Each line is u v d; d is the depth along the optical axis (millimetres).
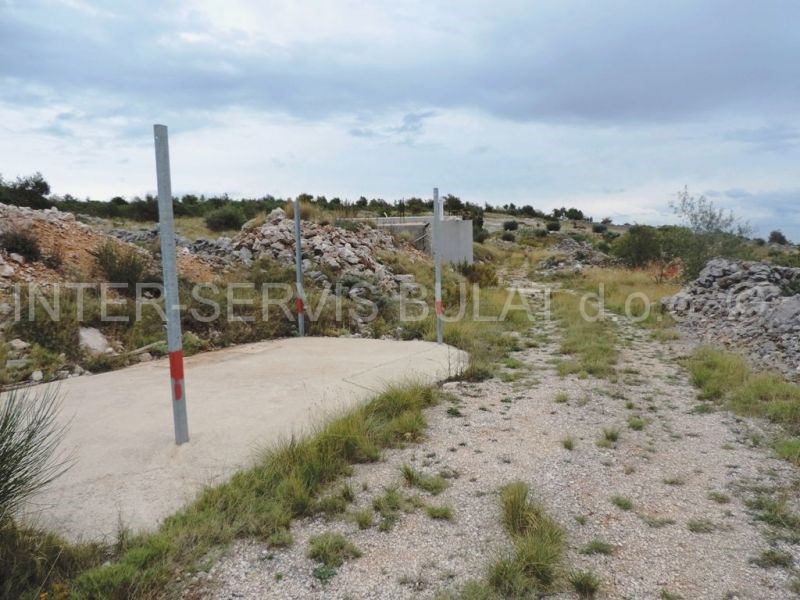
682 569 2658
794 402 4984
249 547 2902
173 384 4133
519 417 4965
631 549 2838
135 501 3383
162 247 3998
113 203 30000
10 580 2441
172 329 4070
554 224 48938
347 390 5691
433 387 5816
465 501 3377
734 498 3406
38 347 6305
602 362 6980
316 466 3662
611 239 40625
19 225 8891
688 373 6594
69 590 2457
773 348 7152
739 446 4273
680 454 4117
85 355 6633
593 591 2479
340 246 13172
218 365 6746
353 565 2727
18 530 2758
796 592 2475
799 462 3881
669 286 15922
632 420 4777
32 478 3092
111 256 8766
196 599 2473
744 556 2770
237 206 27359
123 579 2525
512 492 3211
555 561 2676
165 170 3936
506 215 66375
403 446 4281
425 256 18188
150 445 4191
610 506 3305
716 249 15961
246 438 4352
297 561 2766
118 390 5609
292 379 6070
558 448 4215
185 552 2824
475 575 2619
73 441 4254
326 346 7949
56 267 8422
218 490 3416
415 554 2811
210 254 12211
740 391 5453
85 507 3297
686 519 3150
